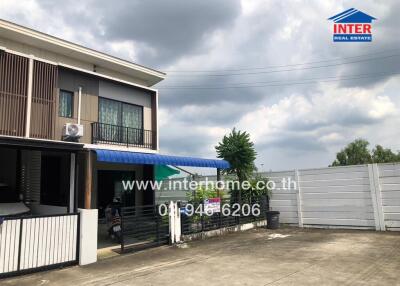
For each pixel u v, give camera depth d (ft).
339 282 24.91
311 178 56.34
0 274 27.35
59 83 47.78
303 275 26.96
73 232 31.89
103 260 33.65
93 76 51.96
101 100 53.72
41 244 29.73
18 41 51.19
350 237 44.73
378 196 49.98
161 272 29.04
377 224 49.78
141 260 33.60
